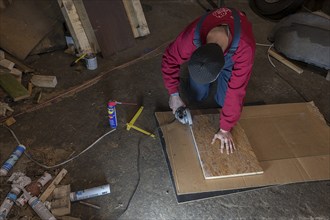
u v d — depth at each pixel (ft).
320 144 6.75
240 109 5.37
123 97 7.66
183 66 8.68
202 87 6.86
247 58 4.66
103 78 8.13
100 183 5.86
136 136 6.73
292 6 10.39
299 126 7.13
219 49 3.98
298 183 6.08
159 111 7.34
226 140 6.10
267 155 6.44
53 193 5.52
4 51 8.19
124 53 9.05
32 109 7.12
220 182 5.86
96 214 5.41
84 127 6.84
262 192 5.90
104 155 6.33
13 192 5.42
